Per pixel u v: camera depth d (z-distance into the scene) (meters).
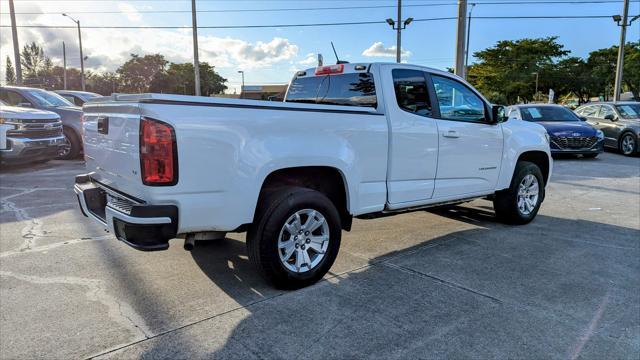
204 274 4.11
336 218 3.93
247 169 3.37
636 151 13.59
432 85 4.86
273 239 3.57
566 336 3.11
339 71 4.89
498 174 5.60
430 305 3.55
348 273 4.20
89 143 4.06
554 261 4.59
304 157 3.66
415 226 5.90
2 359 2.75
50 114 10.12
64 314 3.33
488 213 6.67
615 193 8.30
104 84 92.25
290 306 3.50
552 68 62.09
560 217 6.50
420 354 2.87
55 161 11.46
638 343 3.04
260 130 3.44
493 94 59.97
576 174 10.48
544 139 6.29
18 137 9.19
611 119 14.74
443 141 4.86
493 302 3.62
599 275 4.22
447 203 5.14
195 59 24.09
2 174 9.37
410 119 4.53
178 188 3.12
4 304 3.48
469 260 4.60
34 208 6.44
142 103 3.05
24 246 4.81
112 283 3.89
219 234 3.53
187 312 3.39
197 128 3.15
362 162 4.15
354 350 2.91
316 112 3.76
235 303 3.55
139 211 3.04
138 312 3.38
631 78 56.34
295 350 2.90
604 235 5.56
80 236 5.16
